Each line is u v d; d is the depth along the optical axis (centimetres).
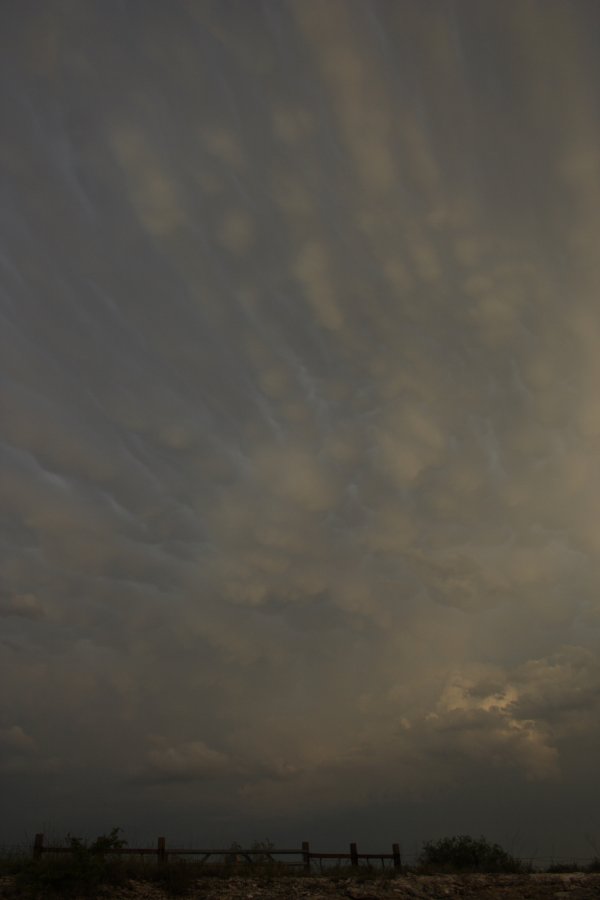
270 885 2133
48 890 1872
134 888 1986
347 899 1950
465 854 2794
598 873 2442
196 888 2050
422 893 2036
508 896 1973
